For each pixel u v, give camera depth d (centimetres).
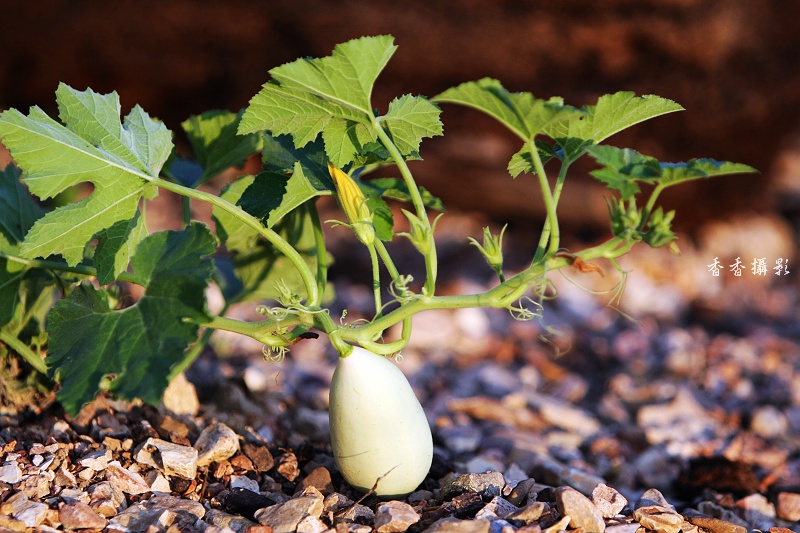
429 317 193
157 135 124
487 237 119
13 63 217
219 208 127
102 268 121
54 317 121
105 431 129
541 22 206
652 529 124
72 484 122
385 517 121
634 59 210
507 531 119
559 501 122
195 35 212
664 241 118
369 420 120
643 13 204
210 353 161
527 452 143
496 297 119
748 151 229
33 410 131
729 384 173
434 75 216
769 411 158
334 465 131
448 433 147
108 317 120
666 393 167
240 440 132
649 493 129
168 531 119
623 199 119
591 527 121
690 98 214
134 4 209
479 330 196
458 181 241
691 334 202
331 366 166
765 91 219
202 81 219
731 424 159
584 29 206
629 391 170
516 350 188
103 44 213
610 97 120
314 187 124
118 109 123
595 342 194
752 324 212
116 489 123
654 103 120
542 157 125
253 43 213
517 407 159
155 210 247
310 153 127
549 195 119
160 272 120
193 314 119
